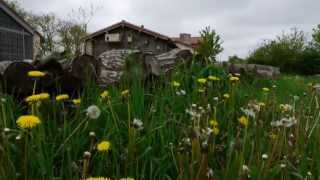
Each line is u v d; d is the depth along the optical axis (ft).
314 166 7.02
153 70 12.49
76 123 8.16
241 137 8.23
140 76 11.68
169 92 10.90
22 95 9.98
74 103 9.59
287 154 7.29
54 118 8.00
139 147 7.24
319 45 149.18
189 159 6.83
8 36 98.89
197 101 10.73
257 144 7.50
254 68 25.54
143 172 6.61
